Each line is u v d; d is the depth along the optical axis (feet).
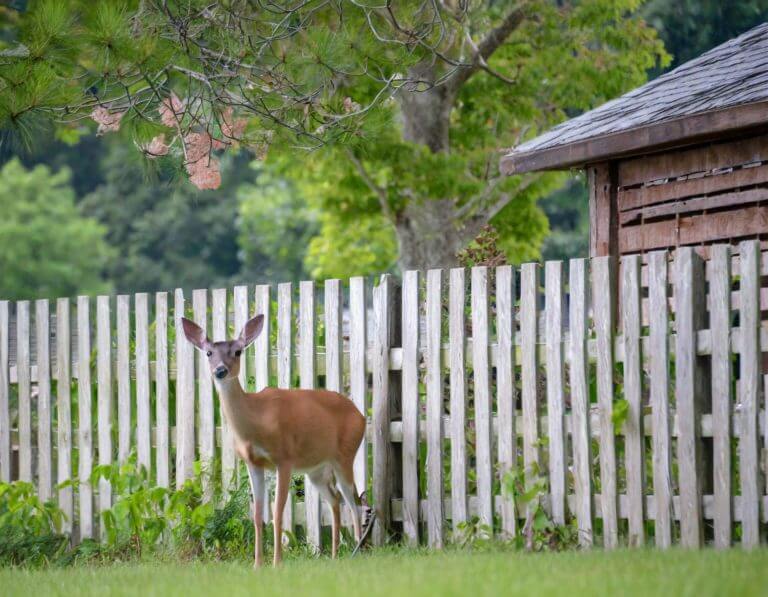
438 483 44.21
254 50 47.06
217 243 215.92
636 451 40.22
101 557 48.26
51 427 53.47
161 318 50.70
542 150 55.31
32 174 211.20
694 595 25.77
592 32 100.32
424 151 95.71
